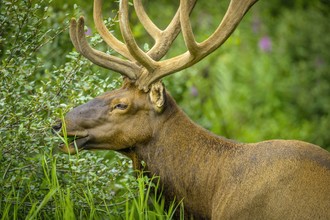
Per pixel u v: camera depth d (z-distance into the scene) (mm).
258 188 9617
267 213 9484
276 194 9500
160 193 10242
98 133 10109
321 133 18875
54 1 14922
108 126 10117
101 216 10664
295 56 24281
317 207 9320
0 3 11781
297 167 9594
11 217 10531
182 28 9953
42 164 10094
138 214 10391
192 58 10039
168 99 10227
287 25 24375
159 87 10031
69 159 10133
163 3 17875
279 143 9945
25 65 10773
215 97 19359
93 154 11094
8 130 10359
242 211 9633
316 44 23750
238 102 22359
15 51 10953
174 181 10141
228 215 9727
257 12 24031
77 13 11766
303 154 9711
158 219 10344
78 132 10094
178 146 10141
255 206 9570
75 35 10172
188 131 10203
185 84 15711
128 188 10219
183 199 10141
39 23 11266
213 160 10078
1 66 10656
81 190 10547
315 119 21547
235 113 21484
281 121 21016
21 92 10633
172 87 14938
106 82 11312
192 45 9984
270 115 22078
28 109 10523
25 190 10562
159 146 10156
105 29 10773
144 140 10156
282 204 9438
